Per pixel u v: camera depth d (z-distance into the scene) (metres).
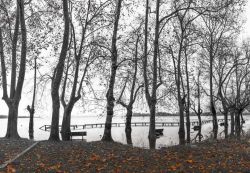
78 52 32.81
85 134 39.56
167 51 38.16
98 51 32.94
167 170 11.48
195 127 60.69
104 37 32.53
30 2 28.23
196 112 47.69
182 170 11.42
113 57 26.86
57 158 14.67
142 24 35.34
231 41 42.78
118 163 13.28
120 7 27.12
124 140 43.44
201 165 12.37
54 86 24.34
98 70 34.62
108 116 25.97
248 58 47.59
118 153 17.19
